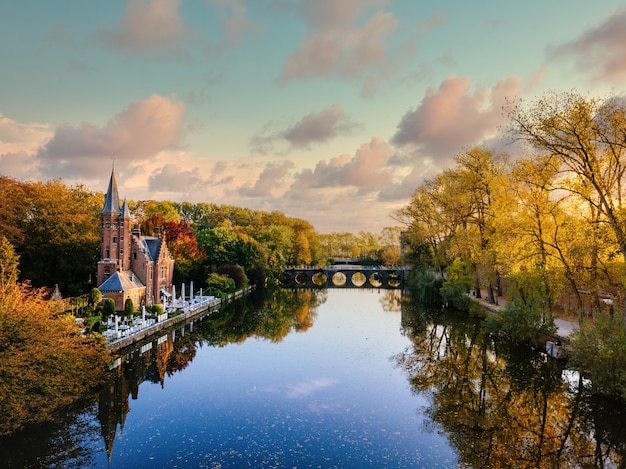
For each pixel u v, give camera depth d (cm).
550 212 3841
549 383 3300
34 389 2598
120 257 6272
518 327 4297
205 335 5278
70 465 2086
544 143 3303
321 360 4044
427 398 3023
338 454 2194
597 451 2298
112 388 3222
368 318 6519
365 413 2748
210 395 3077
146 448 2255
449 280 7025
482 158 5862
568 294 5438
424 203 7419
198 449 2242
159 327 5259
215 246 10262
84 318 4603
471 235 6112
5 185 6028
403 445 2311
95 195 9025
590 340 2970
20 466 2089
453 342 4738
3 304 2762
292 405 2883
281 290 11638
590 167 3188
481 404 2914
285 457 2155
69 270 6384
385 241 16412
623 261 3700
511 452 2261
